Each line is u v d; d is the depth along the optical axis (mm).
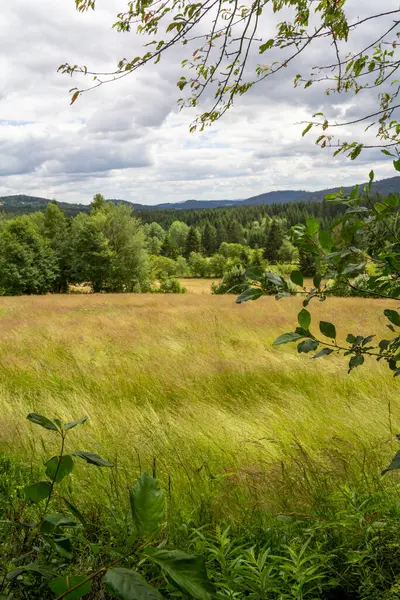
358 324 11969
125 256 60812
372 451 3521
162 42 1878
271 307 17203
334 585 1845
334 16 1772
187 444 4312
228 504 2799
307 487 2912
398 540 1958
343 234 1597
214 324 12812
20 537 1996
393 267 1515
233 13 1804
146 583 714
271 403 5914
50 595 1521
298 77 2014
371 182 1627
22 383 7465
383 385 6246
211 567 1996
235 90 2094
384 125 1953
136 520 779
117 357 9016
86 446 4305
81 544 2082
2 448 4348
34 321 15320
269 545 2301
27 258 55344
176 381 6949
